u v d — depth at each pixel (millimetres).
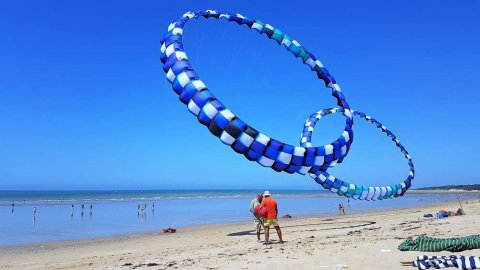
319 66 13203
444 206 41531
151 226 26734
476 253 8250
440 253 8508
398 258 8227
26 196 110750
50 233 23062
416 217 25016
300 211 41125
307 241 12773
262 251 10680
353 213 35875
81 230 24531
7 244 18109
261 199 14711
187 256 11242
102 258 12906
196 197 106938
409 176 24984
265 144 7711
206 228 23688
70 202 70500
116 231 23828
